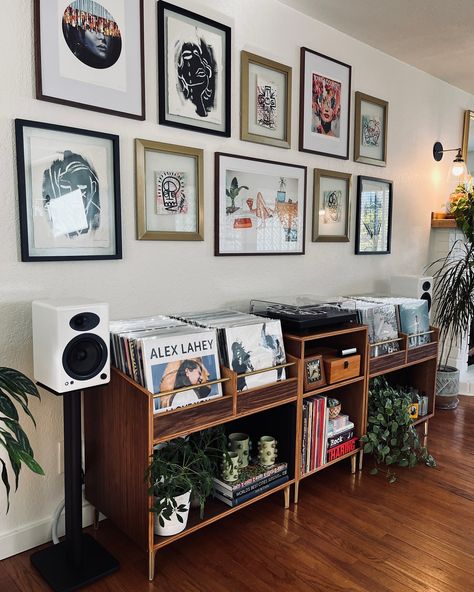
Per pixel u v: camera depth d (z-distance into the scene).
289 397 2.07
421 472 2.52
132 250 2.05
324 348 2.50
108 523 2.04
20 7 1.67
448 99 3.82
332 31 2.79
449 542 1.92
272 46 2.48
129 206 2.02
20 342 1.77
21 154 1.70
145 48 2.00
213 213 2.32
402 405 2.60
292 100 2.62
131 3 1.92
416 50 3.13
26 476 1.85
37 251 1.77
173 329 1.85
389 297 3.09
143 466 1.65
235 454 2.00
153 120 2.06
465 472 2.52
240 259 2.46
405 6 2.53
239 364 1.91
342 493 2.29
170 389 1.68
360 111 3.03
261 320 2.07
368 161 3.12
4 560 1.80
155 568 1.75
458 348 3.87
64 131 1.79
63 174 1.81
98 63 1.85
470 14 2.62
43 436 1.88
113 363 1.78
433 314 3.88
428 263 3.86
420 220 3.70
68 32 1.77
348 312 2.40
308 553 1.84
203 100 2.21
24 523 1.86
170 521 1.71
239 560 1.80
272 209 2.57
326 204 2.90
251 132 2.42
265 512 2.12
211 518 1.83
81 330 1.53
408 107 3.44
